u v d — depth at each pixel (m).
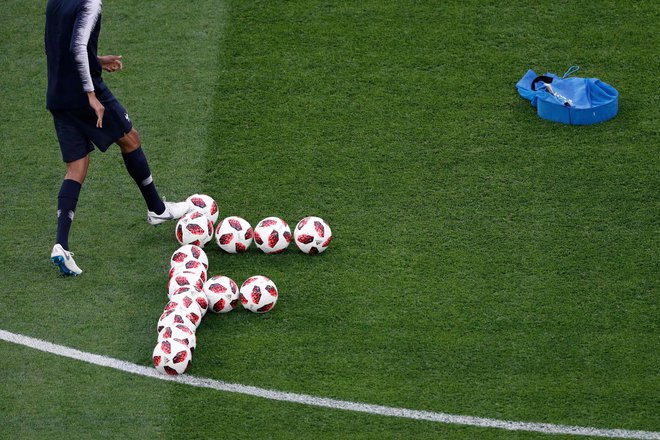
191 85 37.53
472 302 26.81
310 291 27.44
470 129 34.75
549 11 41.03
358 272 28.16
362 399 23.58
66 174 29.95
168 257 29.17
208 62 38.75
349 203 31.28
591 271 27.94
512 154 33.41
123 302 27.25
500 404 23.36
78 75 26.86
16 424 22.97
